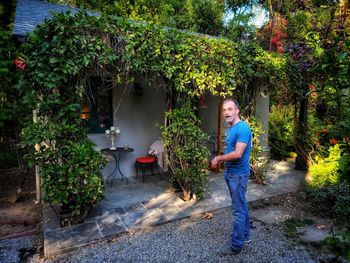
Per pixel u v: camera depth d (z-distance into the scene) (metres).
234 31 12.20
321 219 3.68
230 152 2.72
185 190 4.28
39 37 3.11
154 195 4.54
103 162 3.55
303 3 9.41
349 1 6.82
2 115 6.11
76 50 3.28
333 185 4.05
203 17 12.44
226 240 3.09
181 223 3.54
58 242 2.94
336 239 1.87
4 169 6.50
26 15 4.53
